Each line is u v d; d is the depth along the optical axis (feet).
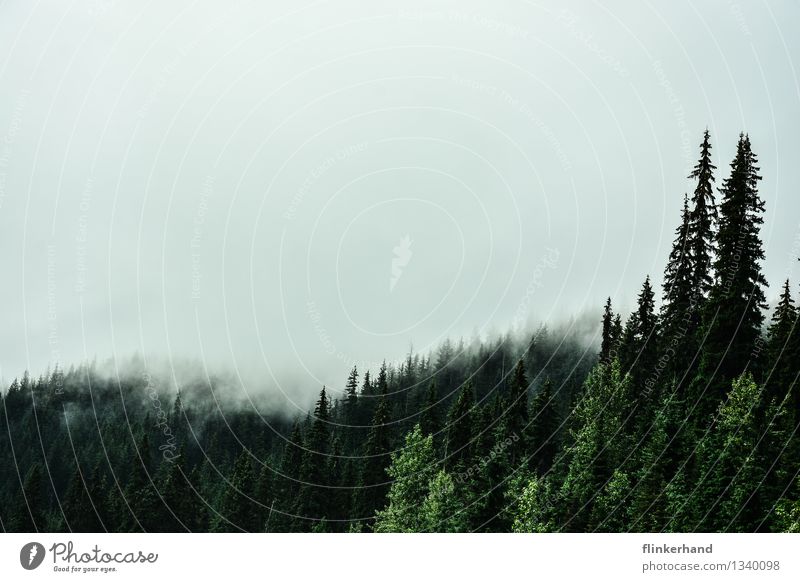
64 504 198.18
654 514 126.11
